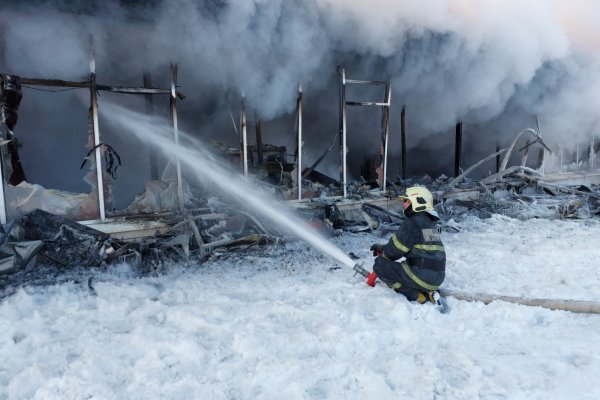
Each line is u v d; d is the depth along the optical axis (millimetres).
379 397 2631
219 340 3379
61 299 4230
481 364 2980
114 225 5727
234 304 4109
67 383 2793
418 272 3996
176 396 2695
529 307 3875
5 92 5152
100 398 2668
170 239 5660
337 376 2873
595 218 7930
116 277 4945
